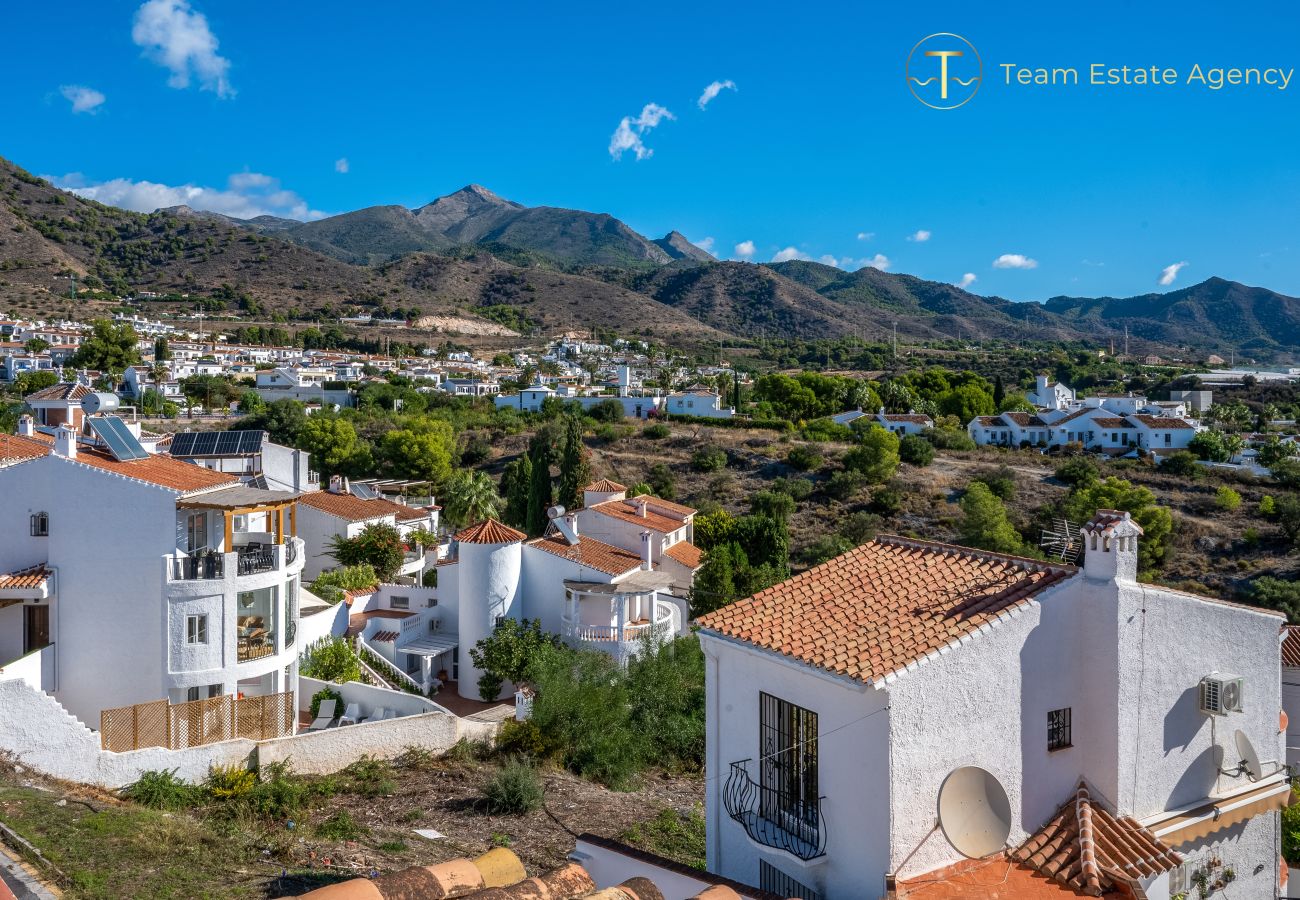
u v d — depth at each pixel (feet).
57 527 98.07
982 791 45.19
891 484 311.47
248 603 108.78
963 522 269.44
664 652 129.59
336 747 92.99
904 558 59.67
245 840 68.28
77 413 138.41
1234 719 52.19
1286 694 105.81
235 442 176.65
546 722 107.96
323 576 160.66
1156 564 253.03
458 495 241.96
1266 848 54.39
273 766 86.63
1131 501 270.67
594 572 145.59
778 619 55.16
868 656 46.75
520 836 78.23
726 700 56.65
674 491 308.40
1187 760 50.37
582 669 121.19
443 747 100.73
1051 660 48.19
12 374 504.84
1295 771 94.43
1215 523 277.03
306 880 59.57
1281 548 255.29
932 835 45.19
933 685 45.09
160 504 98.17
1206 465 350.02
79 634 98.07
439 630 152.46
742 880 54.90
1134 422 410.52
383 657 137.80
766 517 216.95
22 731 76.54
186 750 84.64
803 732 51.01
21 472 98.07
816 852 48.62
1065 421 428.56
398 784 89.92
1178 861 44.91
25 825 62.08
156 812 71.51
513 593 146.30
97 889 53.26
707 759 58.08
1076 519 264.31
